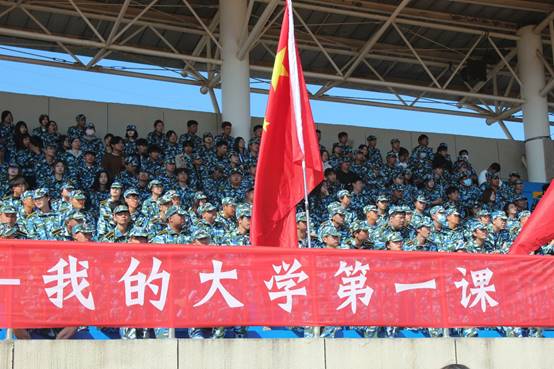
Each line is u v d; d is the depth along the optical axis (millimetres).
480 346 11367
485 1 22453
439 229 15109
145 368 9859
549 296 11820
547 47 25531
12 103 20578
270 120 11820
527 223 13148
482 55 25531
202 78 23359
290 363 10438
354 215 15594
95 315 9867
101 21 22375
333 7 22125
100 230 13445
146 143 18281
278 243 11656
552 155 24266
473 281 11516
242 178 18172
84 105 21297
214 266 10391
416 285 11203
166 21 22641
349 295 10867
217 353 10148
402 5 21234
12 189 14758
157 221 13281
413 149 23703
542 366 11625
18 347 9469
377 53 24688
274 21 21688
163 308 10117
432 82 26422
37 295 9719
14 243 9750
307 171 11852
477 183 21969
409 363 10984
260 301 10484
